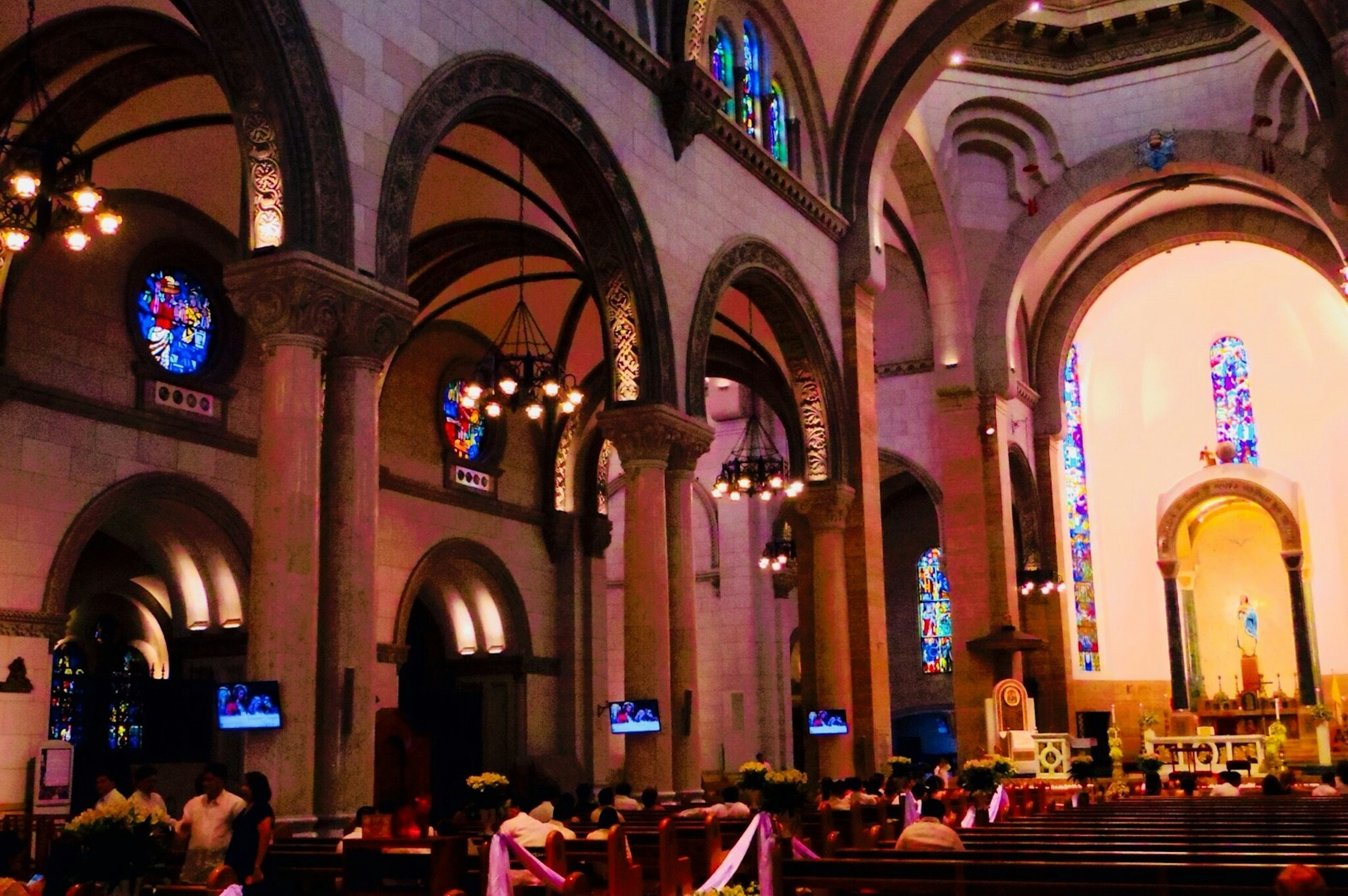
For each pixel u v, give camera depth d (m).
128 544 22.53
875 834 15.32
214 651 22.36
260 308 13.52
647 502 19.91
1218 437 45.41
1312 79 25.72
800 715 41.62
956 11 27.36
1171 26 34.69
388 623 25.14
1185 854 8.93
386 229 14.80
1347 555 42.41
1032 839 11.21
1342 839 10.65
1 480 17.81
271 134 13.76
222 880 8.52
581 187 19.45
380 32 15.10
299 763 12.93
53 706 20.86
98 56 16.91
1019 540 40.47
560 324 28.86
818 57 27.28
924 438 36.44
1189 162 34.19
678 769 20.16
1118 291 44.44
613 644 38.41
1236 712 40.75
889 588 44.91
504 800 14.48
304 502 13.27
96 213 13.45
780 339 26.03
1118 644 44.94
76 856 9.55
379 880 10.63
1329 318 43.09
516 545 28.92
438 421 27.25
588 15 19.31
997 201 36.31
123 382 19.83
